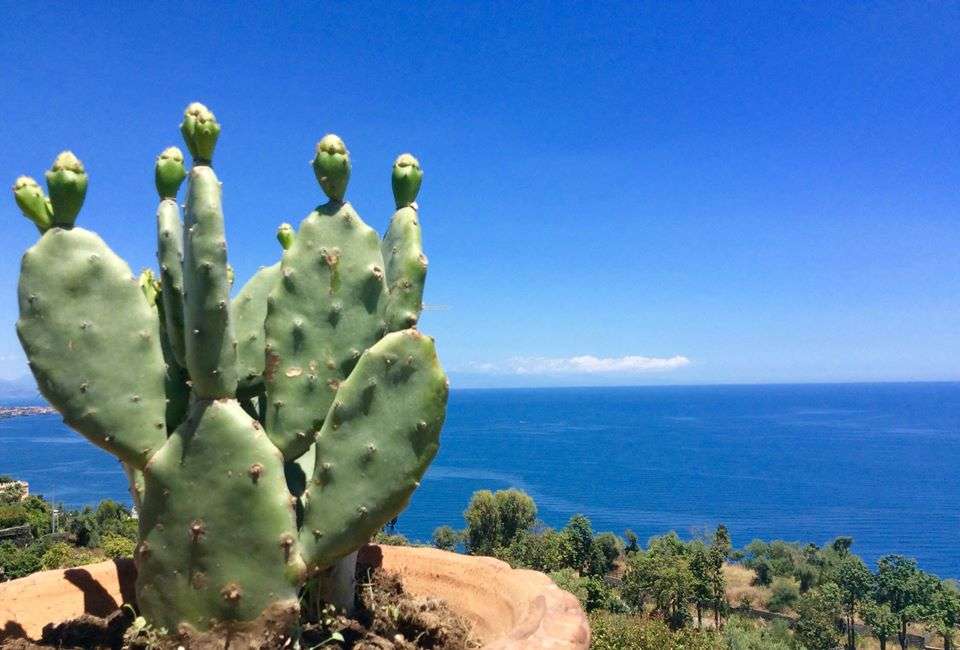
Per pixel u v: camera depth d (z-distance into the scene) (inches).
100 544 1277.1
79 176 86.8
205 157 83.4
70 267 86.5
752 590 1894.7
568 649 77.8
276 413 93.3
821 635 1489.9
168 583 84.1
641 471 6018.7
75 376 86.1
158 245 90.2
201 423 82.6
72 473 4953.3
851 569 1614.2
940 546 3627.0
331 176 94.1
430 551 128.6
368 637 92.6
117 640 91.7
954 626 1503.4
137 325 90.0
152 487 84.0
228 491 82.4
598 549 1710.1
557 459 6707.7
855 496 5093.5
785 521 4178.2
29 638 96.7
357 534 87.6
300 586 88.7
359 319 95.1
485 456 6939.0
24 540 1343.5
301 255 94.4
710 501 4744.1
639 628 550.0
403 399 87.0
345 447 87.4
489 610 108.3
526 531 1782.7
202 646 83.2
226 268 82.0
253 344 104.3
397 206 104.0
